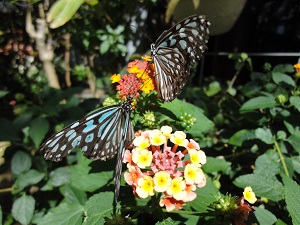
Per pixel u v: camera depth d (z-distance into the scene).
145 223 0.15
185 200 0.10
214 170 0.16
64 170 0.19
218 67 0.42
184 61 0.15
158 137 0.11
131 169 0.11
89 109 0.23
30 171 0.18
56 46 0.42
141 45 0.29
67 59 0.45
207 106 0.24
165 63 0.15
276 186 0.13
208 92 0.26
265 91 0.21
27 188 0.18
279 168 0.15
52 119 0.21
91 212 0.12
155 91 0.15
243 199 0.11
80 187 0.17
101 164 0.15
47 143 0.11
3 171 0.19
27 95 0.42
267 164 0.15
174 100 0.15
